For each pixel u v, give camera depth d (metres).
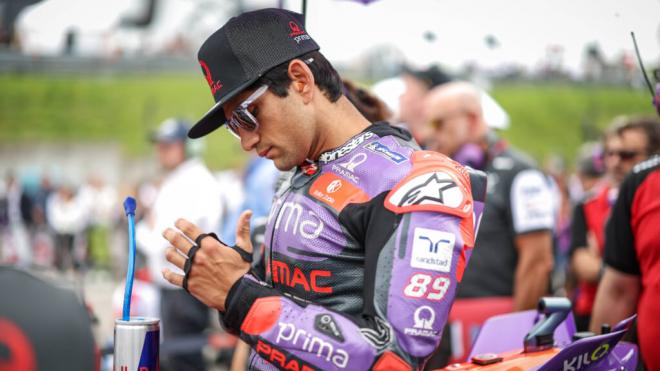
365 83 4.63
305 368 1.40
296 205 1.60
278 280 1.62
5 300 1.16
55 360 1.16
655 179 2.17
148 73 21.70
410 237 1.42
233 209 5.41
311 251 1.55
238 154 13.99
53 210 13.59
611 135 3.39
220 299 1.48
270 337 1.43
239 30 1.54
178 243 1.49
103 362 2.89
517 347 1.84
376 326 1.41
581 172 5.34
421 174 1.47
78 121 22.22
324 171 1.59
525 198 3.17
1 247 13.59
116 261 13.05
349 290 1.52
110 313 9.04
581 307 3.67
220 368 5.13
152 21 8.52
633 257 2.26
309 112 1.55
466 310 3.09
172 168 4.72
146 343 1.46
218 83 1.55
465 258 1.46
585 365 1.63
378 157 1.53
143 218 5.46
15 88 22.28
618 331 1.64
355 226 1.51
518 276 3.16
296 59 1.54
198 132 1.62
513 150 3.34
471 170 1.64
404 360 1.38
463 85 3.39
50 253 13.68
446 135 3.32
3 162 21.23
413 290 1.40
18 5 2.36
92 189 15.26
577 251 3.73
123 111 22.09
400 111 3.81
